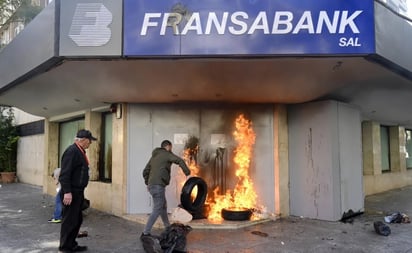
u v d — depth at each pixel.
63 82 6.59
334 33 4.83
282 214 7.90
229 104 8.20
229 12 4.86
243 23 4.86
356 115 8.55
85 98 8.09
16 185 15.53
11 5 13.38
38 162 15.32
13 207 9.70
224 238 6.12
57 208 7.69
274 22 4.84
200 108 8.20
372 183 11.96
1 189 13.96
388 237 6.30
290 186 8.13
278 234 6.42
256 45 4.84
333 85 6.60
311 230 6.71
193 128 8.17
